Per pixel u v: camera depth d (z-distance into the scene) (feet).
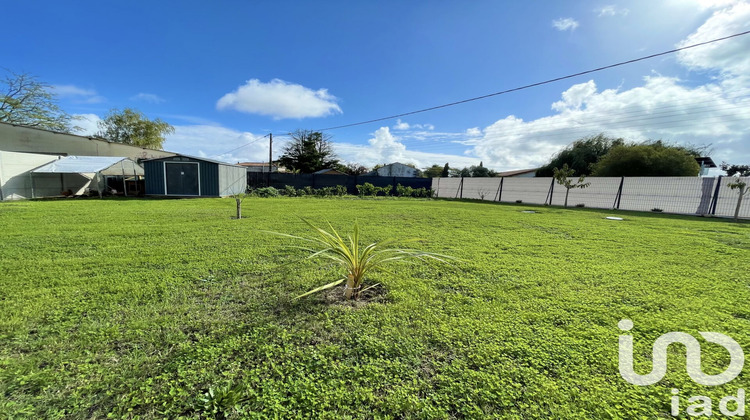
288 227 20.15
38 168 41.65
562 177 46.47
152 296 8.32
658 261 13.21
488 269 11.56
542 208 42.19
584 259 13.39
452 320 7.21
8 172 38.83
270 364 5.39
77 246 13.93
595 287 9.77
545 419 4.27
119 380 4.86
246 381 4.91
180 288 8.93
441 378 5.11
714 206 34.99
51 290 8.54
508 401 4.61
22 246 13.80
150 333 6.33
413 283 9.80
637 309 8.10
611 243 17.04
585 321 7.34
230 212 27.94
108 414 4.20
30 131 50.39
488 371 5.33
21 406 4.26
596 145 75.56
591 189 46.01
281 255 12.79
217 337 6.25
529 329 6.84
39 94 60.90
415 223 23.97
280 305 7.92
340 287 9.42
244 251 13.28
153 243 14.71
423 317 7.38
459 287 9.62
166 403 4.40
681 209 37.42
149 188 46.88
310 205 37.83
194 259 11.97
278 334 6.42
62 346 5.79
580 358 5.75
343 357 5.72
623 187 42.63
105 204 34.01
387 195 61.93
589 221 27.35
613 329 6.97
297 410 4.35
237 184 54.70
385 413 4.36
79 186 48.49
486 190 58.85
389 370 5.32
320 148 123.65
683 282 10.39
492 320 7.27
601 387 4.94
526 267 11.93
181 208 30.76
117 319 6.92
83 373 5.02
